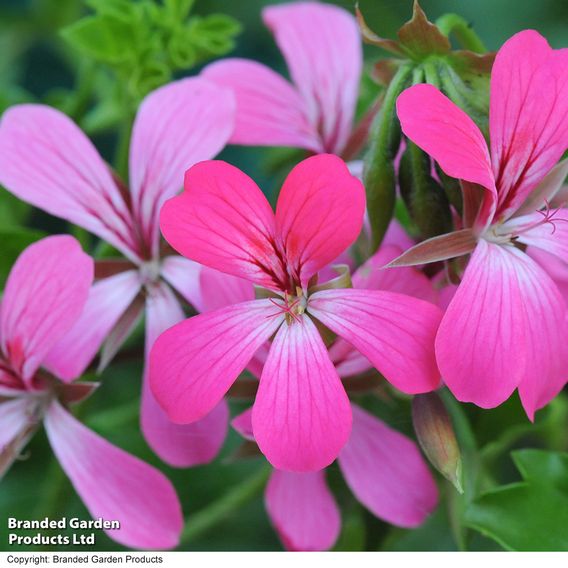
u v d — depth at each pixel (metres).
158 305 0.32
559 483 0.32
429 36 0.30
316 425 0.28
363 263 0.31
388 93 0.30
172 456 0.31
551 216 0.30
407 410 0.33
